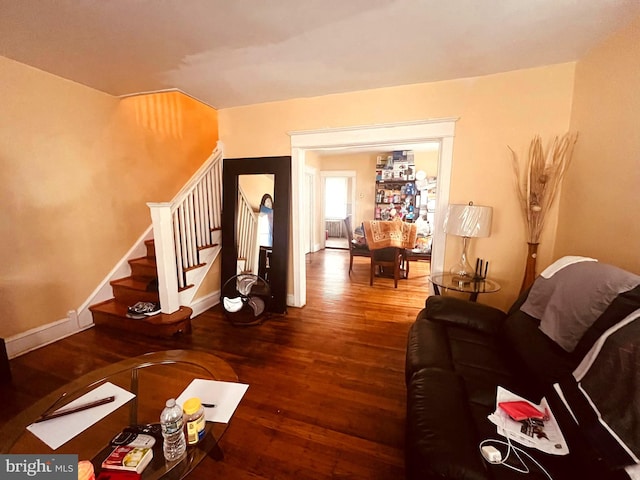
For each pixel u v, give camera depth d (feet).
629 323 3.22
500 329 5.97
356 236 17.39
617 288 3.77
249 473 4.42
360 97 9.00
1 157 7.23
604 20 5.30
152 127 11.44
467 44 6.29
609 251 5.58
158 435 3.48
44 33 5.91
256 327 9.46
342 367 7.21
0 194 7.27
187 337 8.75
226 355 7.73
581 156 6.62
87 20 5.46
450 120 8.13
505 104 7.68
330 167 23.80
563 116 7.21
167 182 12.25
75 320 8.95
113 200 10.01
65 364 7.29
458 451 3.03
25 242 7.78
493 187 8.00
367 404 5.90
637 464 2.47
